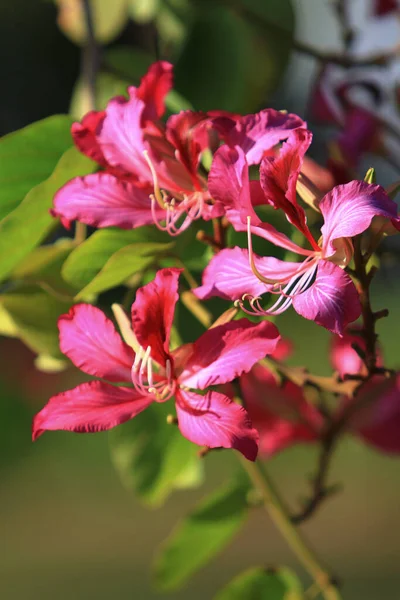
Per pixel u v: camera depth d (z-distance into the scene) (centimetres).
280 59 134
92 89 135
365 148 130
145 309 101
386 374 104
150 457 124
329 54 135
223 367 100
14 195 115
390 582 373
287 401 127
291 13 134
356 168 129
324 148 131
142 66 141
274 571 125
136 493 124
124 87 136
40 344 117
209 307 115
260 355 99
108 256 110
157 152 106
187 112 103
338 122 133
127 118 106
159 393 101
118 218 106
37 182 115
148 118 106
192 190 106
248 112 134
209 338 101
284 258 109
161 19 146
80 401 101
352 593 364
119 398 102
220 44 132
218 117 102
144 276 117
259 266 101
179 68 132
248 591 125
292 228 109
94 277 110
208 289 101
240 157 100
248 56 133
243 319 100
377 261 103
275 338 100
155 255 110
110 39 150
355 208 96
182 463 124
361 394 123
